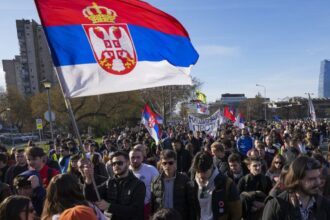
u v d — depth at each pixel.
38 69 104.94
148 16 4.30
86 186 4.27
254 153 5.51
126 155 4.24
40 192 4.45
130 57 4.07
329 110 106.94
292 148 8.34
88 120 50.81
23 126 66.12
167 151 4.48
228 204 4.05
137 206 4.02
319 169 2.75
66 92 3.62
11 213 2.89
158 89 49.16
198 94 35.81
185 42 4.53
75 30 3.81
